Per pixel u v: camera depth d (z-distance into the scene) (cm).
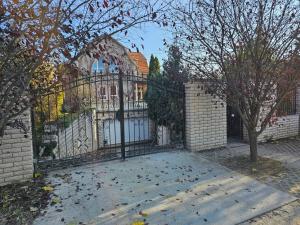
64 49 251
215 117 707
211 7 524
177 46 630
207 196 420
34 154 558
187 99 677
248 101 566
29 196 423
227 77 546
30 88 299
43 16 230
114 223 344
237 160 604
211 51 559
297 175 505
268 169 541
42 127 649
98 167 562
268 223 340
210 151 686
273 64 530
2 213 370
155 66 1423
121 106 609
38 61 250
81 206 390
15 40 246
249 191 436
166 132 817
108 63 289
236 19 512
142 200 408
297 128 885
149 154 653
